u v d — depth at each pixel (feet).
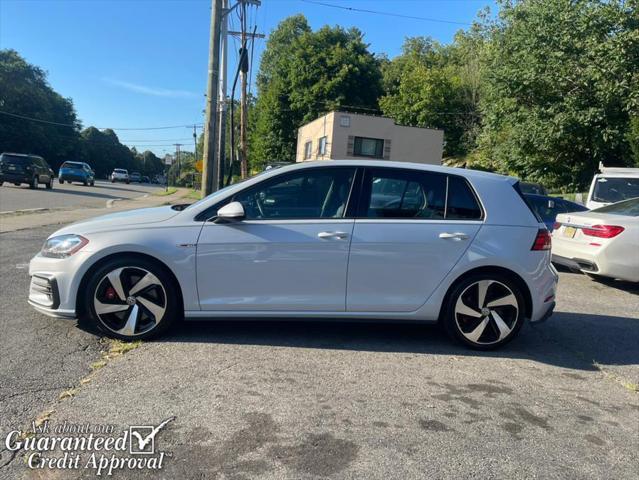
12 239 31.14
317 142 113.19
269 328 16.05
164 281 14.14
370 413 10.88
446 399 11.75
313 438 9.77
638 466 9.44
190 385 11.73
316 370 12.98
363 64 156.46
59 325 15.38
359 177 14.79
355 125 101.09
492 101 78.69
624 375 13.85
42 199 65.92
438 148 104.99
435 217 14.75
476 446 9.81
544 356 15.02
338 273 14.26
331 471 8.76
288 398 11.35
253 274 14.15
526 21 70.18
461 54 163.84
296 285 14.25
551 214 35.06
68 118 259.39
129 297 14.20
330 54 156.97
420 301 14.56
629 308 21.56
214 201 14.53
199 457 8.99
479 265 14.56
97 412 10.36
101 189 110.11
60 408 10.44
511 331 14.82
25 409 10.35
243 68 88.99
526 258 14.70
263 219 14.34
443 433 10.23
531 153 73.82
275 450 9.30
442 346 15.30
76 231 14.37
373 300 14.43
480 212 14.92
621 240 23.91
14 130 209.36
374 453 9.37
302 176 14.75
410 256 14.37
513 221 14.92
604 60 61.21
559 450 9.85
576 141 68.74
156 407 10.66
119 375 12.09
